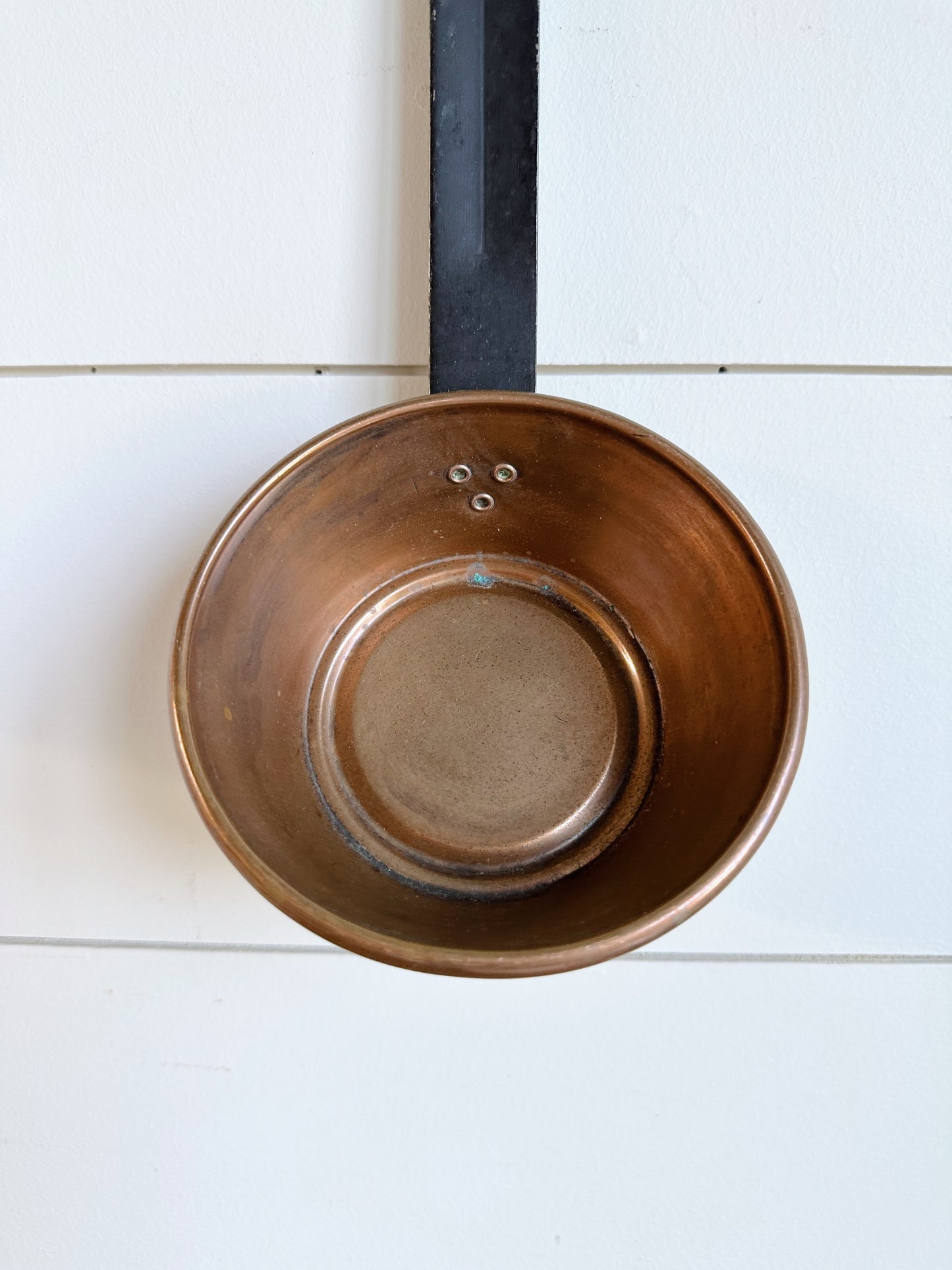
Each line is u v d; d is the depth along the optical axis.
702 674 0.62
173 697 0.50
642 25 0.66
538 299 0.67
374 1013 0.71
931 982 0.70
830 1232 0.71
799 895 0.70
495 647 0.67
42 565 0.70
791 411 0.67
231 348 0.68
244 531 0.55
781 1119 0.71
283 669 0.63
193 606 0.52
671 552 0.61
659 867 0.56
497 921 0.57
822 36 0.66
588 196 0.66
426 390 0.68
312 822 0.61
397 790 0.64
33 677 0.70
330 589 0.66
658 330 0.67
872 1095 0.70
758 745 0.53
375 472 0.59
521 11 0.57
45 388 0.69
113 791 0.70
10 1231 0.73
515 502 0.64
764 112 0.66
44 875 0.71
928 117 0.66
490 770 0.65
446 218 0.58
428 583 0.69
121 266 0.68
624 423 0.54
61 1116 0.72
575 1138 0.71
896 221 0.66
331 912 0.48
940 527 0.67
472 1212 0.71
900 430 0.67
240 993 0.71
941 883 0.69
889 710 0.69
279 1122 0.72
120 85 0.67
